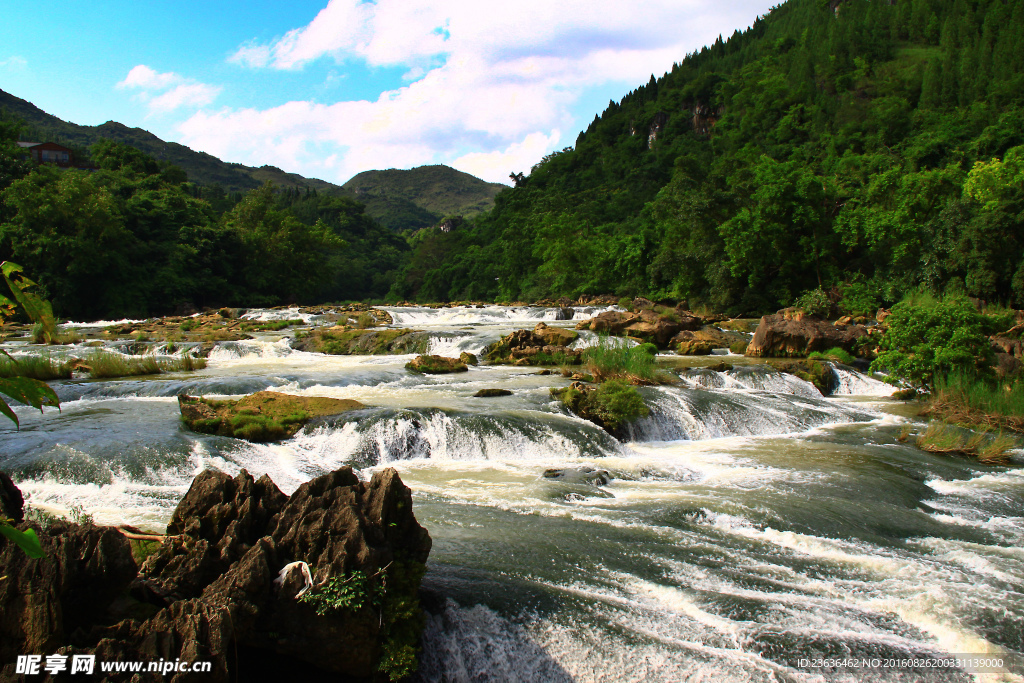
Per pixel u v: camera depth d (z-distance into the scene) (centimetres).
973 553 962
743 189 5522
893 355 2292
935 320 2202
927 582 858
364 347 3180
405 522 685
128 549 588
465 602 727
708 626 729
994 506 1205
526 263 9194
